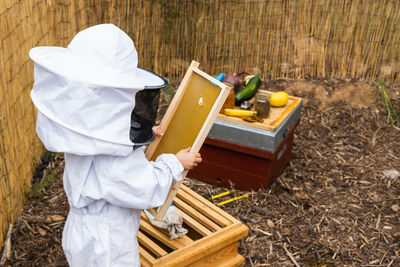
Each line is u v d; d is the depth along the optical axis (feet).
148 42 15.57
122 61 5.29
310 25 16.47
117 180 5.58
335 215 10.59
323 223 10.30
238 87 11.57
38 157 11.34
